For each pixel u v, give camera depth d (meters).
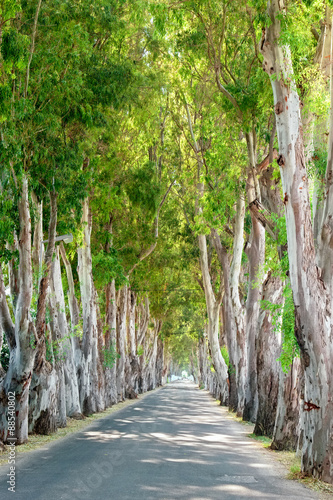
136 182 31.00
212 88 25.23
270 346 20.50
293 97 12.61
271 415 20.05
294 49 13.88
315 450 11.34
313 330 11.53
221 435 19.69
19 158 15.76
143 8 22.58
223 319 50.00
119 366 44.53
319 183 13.41
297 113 12.55
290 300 14.39
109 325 39.34
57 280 24.61
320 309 11.63
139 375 65.56
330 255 11.97
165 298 65.94
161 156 38.00
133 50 27.41
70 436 18.42
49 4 18.02
